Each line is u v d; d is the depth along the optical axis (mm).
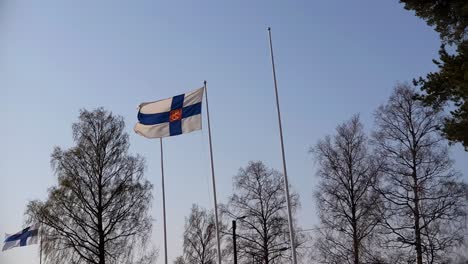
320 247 36562
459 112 19688
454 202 33375
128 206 38812
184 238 52688
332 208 36719
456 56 19828
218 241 23641
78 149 38656
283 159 23297
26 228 38938
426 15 21500
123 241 38438
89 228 37906
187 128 25141
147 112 25797
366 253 34781
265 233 44156
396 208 34125
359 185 36344
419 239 33125
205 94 25562
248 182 45344
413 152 34375
